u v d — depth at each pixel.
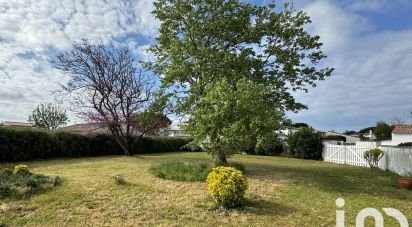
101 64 20.36
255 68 14.83
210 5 14.80
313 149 25.42
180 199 9.21
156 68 16.28
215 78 14.02
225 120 11.96
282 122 12.82
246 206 8.82
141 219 7.79
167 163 13.70
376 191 11.60
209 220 7.87
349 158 21.69
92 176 11.43
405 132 39.84
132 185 10.31
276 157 25.67
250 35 15.01
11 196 8.54
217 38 15.23
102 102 20.73
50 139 18.34
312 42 15.34
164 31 15.61
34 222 7.41
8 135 16.11
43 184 9.55
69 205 8.35
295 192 10.67
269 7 15.40
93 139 21.20
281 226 7.68
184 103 14.95
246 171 14.17
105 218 7.75
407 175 14.98
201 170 12.26
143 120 18.17
